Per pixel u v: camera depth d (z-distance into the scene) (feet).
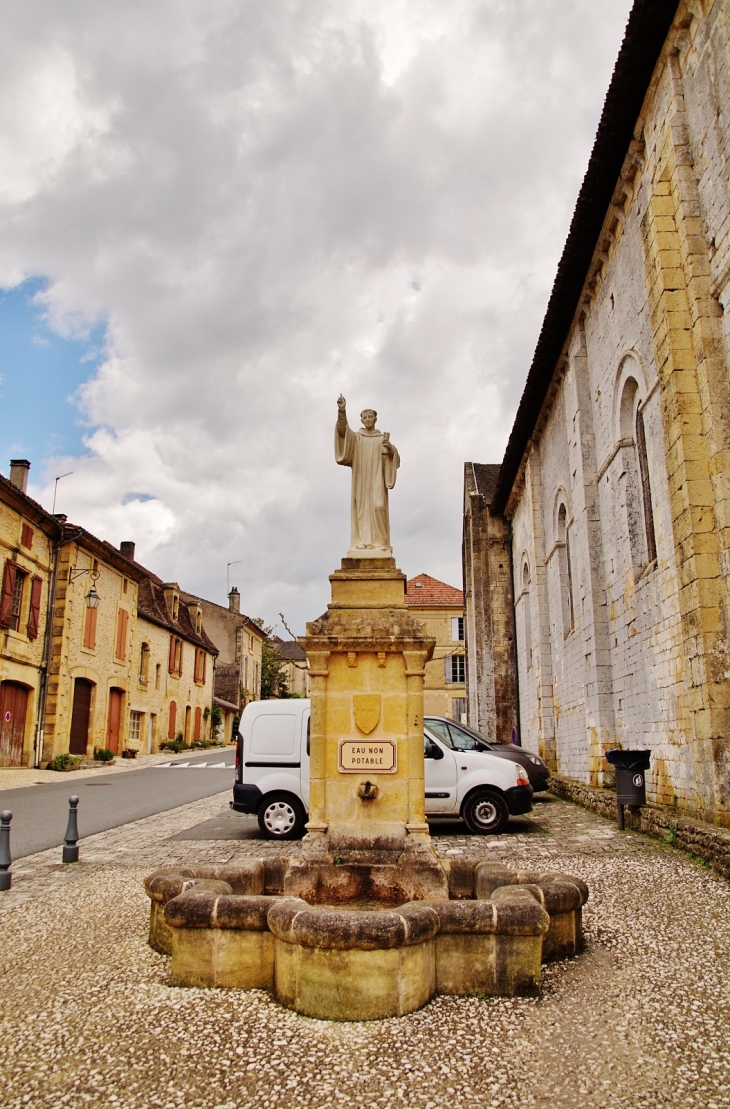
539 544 69.41
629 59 34.35
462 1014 14.64
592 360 49.88
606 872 26.68
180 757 118.01
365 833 22.50
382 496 26.25
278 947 15.58
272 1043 13.48
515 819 42.60
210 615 185.68
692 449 31.19
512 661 89.56
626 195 40.16
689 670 30.96
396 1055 13.03
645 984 16.07
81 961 18.12
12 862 32.12
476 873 21.42
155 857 32.48
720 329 31.01
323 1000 14.51
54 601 86.53
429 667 147.74
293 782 38.17
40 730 82.84
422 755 23.07
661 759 36.70
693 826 28.73
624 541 43.14
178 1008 15.02
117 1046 13.48
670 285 32.91
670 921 20.57
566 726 60.23
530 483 71.26
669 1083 12.14
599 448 48.57
